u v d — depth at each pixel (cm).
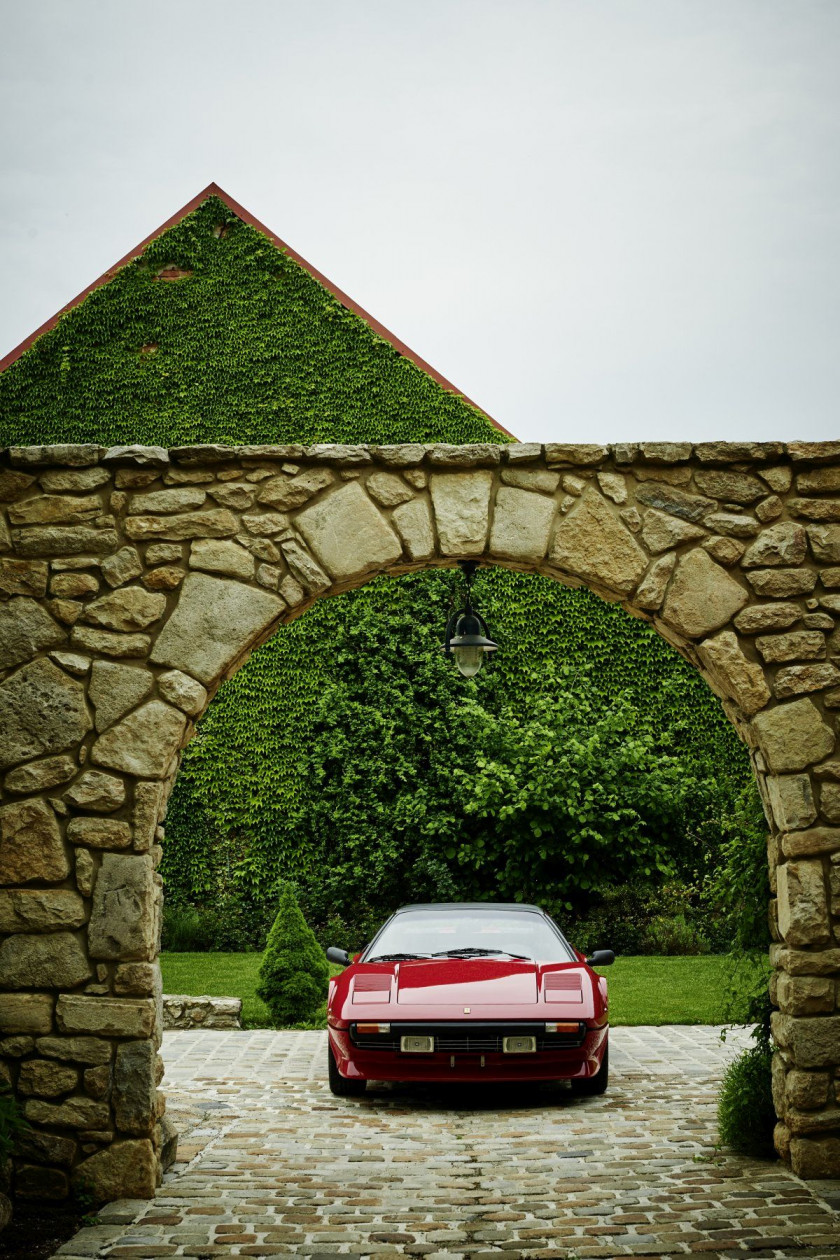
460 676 1611
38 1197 519
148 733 559
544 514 582
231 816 1588
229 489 580
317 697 1616
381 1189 539
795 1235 459
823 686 568
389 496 582
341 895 1543
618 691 1633
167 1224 486
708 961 1351
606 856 1469
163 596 572
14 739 557
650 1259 438
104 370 1755
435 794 1554
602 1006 746
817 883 551
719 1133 623
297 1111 714
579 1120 679
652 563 580
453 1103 738
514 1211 502
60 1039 532
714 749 1616
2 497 575
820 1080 536
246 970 1326
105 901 543
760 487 584
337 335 1750
